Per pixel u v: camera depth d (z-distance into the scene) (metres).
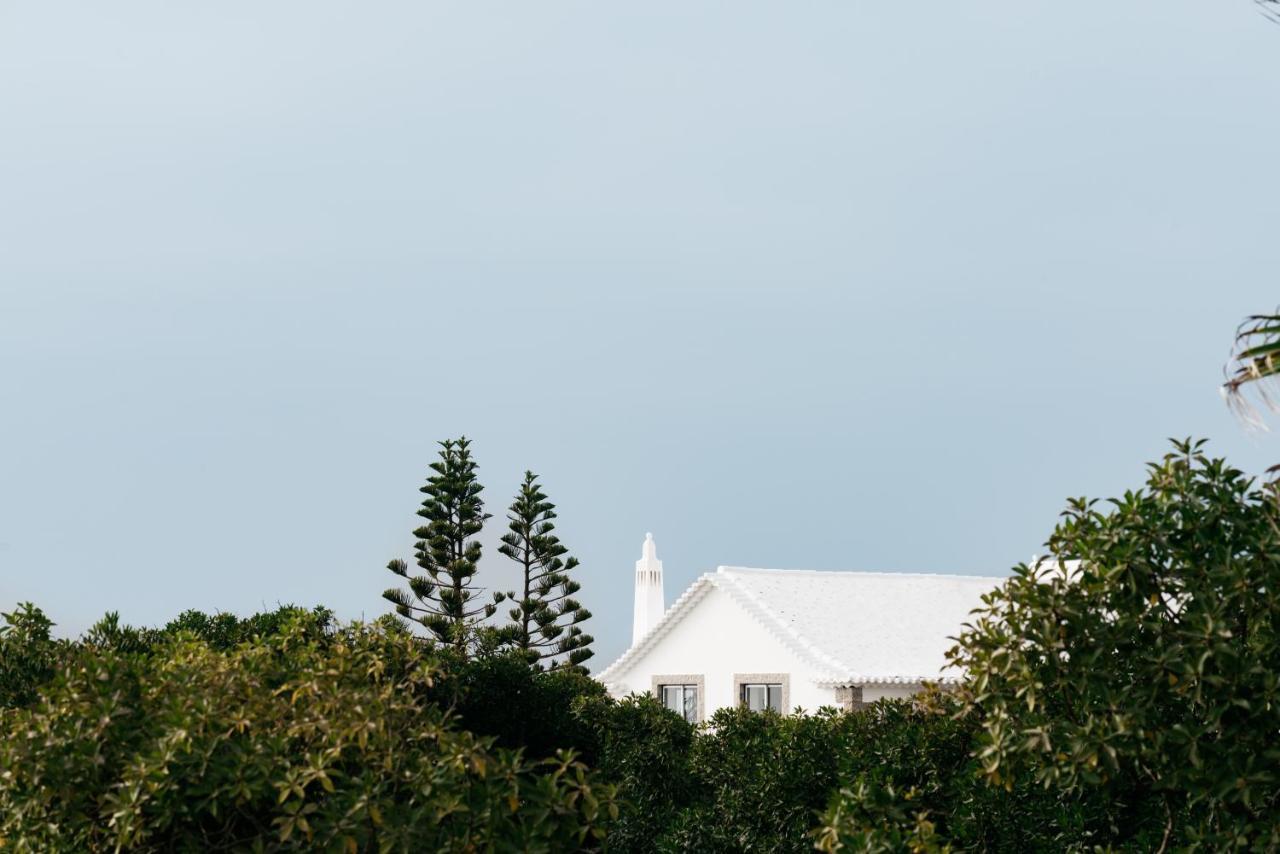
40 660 14.15
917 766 13.38
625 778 20.78
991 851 11.92
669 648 35.62
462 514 47.47
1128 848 10.25
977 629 10.57
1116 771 9.07
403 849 9.20
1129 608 9.26
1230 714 8.91
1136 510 9.33
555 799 9.77
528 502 48.66
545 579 48.72
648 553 44.91
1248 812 9.08
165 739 9.38
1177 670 8.94
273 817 9.86
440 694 22.62
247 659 12.34
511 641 47.81
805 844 15.38
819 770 15.73
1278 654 8.91
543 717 23.97
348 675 11.99
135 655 12.47
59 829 9.61
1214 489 9.27
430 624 45.91
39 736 9.64
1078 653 9.28
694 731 22.02
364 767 9.84
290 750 10.22
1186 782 9.08
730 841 16.50
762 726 17.80
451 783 9.69
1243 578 8.82
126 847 9.33
